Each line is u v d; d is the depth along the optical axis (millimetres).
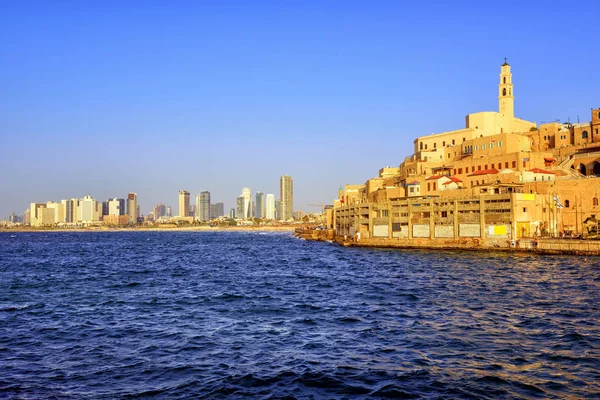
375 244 166000
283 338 45188
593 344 41719
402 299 64188
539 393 31578
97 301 66938
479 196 138250
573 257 116625
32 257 161000
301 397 31391
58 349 42500
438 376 34562
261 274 99938
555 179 151125
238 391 32469
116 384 34000
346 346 42156
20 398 31609
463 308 57281
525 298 63406
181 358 39562
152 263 133500
